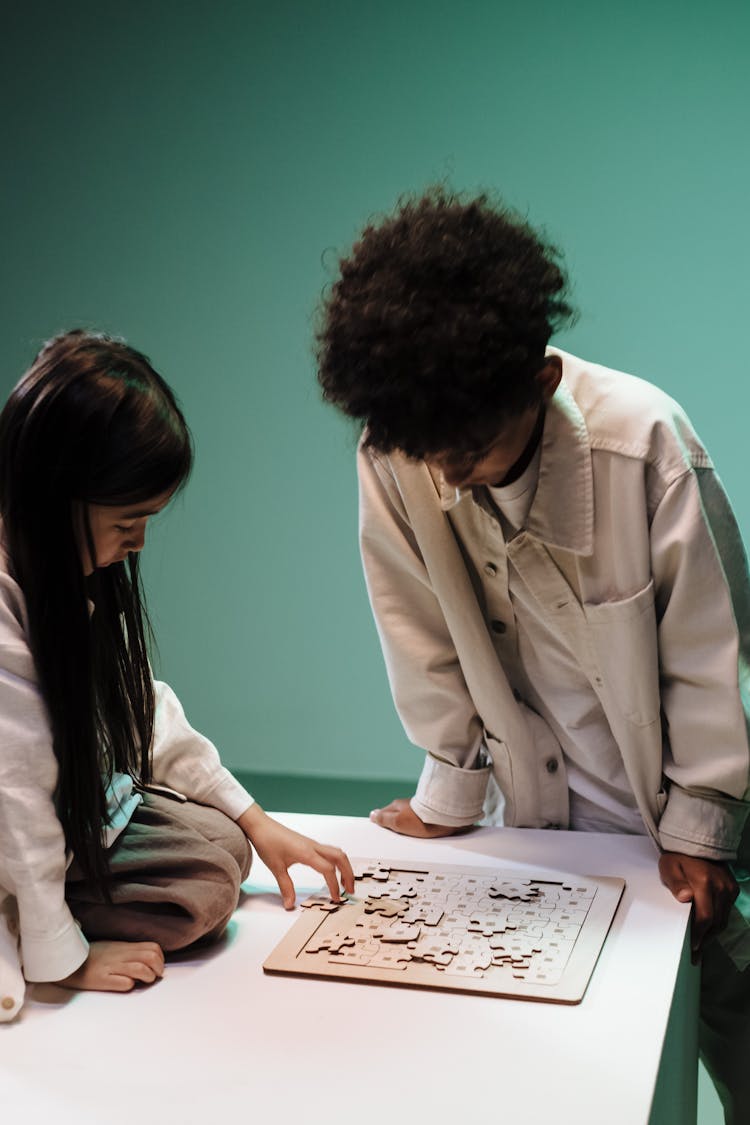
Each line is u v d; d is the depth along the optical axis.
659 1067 1.03
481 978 1.15
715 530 1.38
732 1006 1.57
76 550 1.13
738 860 1.49
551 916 1.28
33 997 1.15
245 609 3.74
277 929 1.29
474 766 1.56
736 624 1.36
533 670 1.52
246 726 3.79
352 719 3.72
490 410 1.11
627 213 3.29
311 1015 1.10
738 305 3.26
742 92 3.16
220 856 1.26
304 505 3.65
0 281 3.74
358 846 1.51
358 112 3.42
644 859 1.45
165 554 3.76
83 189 3.64
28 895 1.12
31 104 3.62
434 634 1.52
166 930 1.21
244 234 3.56
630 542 1.34
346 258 1.20
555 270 1.20
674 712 1.41
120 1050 1.06
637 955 1.20
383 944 1.22
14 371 3.78
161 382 1.15
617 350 3.35
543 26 3.26
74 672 1.15
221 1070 1.02
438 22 3.33
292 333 3.57
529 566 1.40
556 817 1.59
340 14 3.39
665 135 3.23
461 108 3.35
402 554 1.48
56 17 3.56
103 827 1.23
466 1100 0.97
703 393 3.32
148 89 3.54
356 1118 0.96
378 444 1.15
